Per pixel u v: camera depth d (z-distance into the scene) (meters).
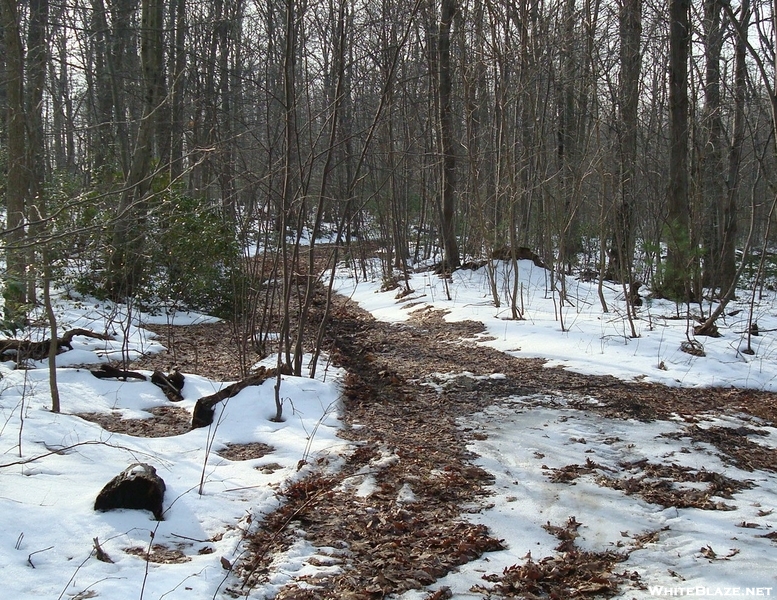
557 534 4.42
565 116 16.75
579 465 5.55
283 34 11.01
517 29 12.77
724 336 9.80
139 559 3.68
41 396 6.25
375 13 13.19
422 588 3.78
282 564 3.87
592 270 17.25
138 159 11.66
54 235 3.89
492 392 7.67
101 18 13.16
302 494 4.82
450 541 4.28
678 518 4.61
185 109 12.06
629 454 5.79
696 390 7.67
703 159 14.36
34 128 10.84
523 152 13.94
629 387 7.70
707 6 13.34
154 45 12.02
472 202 15.45
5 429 5.14
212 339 10.44
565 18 14.38
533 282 14.49
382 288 16.00
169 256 9.98
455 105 17.47
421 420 6.73
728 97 15.64
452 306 12.67
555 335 9.98
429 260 20.14
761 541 4.22
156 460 5.03
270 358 8.93
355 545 4.20
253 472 5.09
